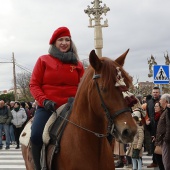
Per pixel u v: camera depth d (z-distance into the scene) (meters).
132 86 3.85
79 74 4.95
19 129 16.31
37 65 4.87
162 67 12.82
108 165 4.31
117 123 3.66
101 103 3.79
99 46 21.23
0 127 16.52
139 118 9.52
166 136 7.40
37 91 4.71
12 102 19.30
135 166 9.98
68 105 4.61
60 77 4.78
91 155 4.12
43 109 4.75
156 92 10.97
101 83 3.79
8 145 16.52
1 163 12.86
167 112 7.54
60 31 4.86
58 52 4.82
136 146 9.67
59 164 4.34
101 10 21.20
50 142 4.52
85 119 4.17
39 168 4.70
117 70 3.78
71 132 4.29
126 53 4.14
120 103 3.69
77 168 4.14
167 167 7.47
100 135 4.06
